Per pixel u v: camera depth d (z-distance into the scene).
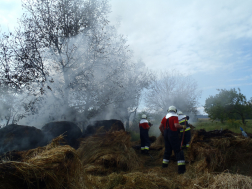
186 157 5.35
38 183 2.32
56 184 2.42
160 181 3.38
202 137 5.22
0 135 5.10
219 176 3.12
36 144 5.54
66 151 2.67
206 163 4.08
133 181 3.20
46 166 2.41
